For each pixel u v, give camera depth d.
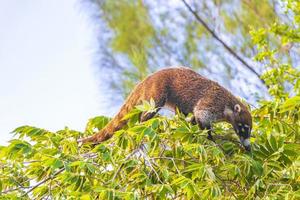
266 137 10.84
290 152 10.49
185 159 10.31
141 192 9.91
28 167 10.29
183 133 10.33
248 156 10.27
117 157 10.12
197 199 9.77
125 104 12.49
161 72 12.85
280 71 13.76
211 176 9.70
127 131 10.17
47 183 9.98
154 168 9.96
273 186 10.10
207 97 12.61
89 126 12.07
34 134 10.84
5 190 10.18
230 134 11.59
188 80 12.76
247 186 10.29
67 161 9.87
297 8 14.83
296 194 9.59
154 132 9.98
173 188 9.72
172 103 12.83
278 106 11.44
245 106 12.59
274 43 16.80
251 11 18.66
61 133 11.48
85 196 9.15
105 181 9.99
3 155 10.12
